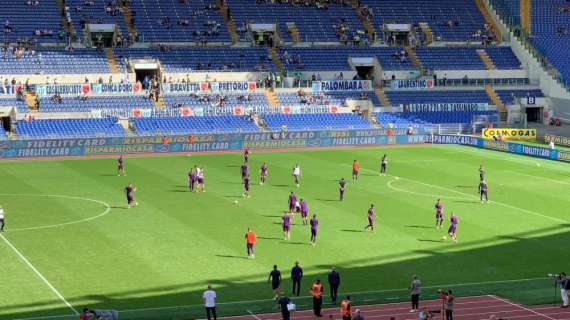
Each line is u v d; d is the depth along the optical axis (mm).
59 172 115000
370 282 68500
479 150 139625
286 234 80812
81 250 76062
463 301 63219
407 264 73438
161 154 132000
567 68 167625
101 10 162125
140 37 159750
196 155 131500
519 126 159250
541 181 111750
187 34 163000
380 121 154250
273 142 139875
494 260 75125
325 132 142500
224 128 144375
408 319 58844
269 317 59375
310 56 165000
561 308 61500
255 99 153250
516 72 168625
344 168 120500
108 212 90500
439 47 171750
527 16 177375
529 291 65750
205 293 58188
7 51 150500
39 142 128125
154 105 147750
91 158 127750
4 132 134375
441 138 147125
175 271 70375
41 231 82375
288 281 68375
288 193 101750
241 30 166125
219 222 86750
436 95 162625
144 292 65000
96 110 141875
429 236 82812
